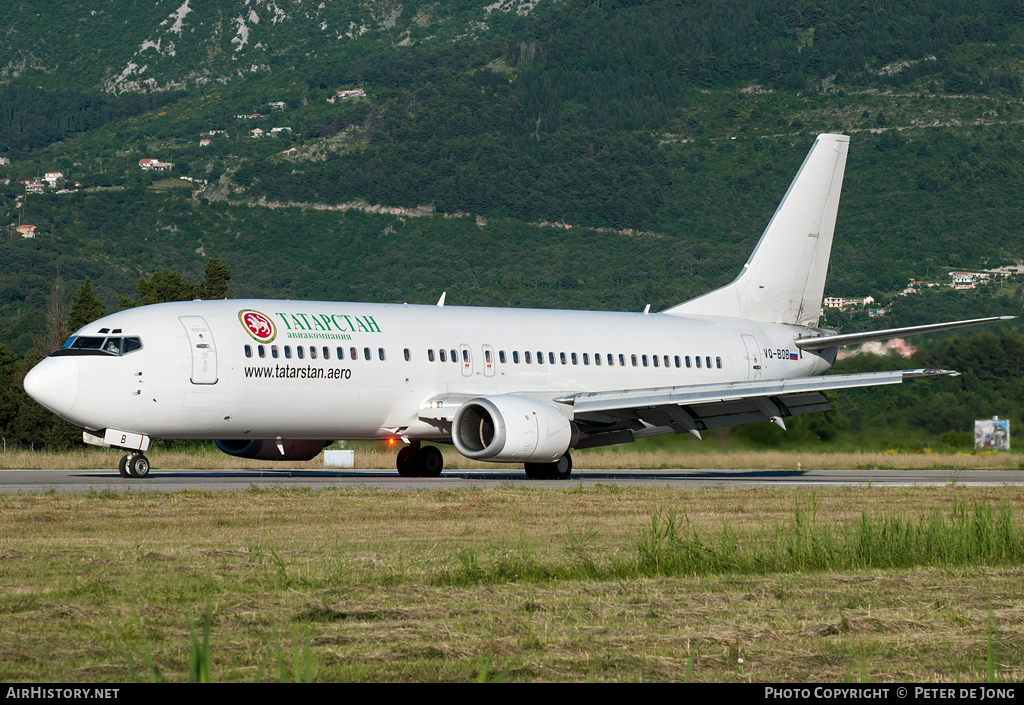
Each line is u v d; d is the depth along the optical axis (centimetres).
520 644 2725
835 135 11094
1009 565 4206
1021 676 2512
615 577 3775
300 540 4578
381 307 8881
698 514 5741
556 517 5525
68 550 4184
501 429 8138
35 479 7844
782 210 10994
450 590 3469
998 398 16138
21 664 2500
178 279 18262
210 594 3322
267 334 8025
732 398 8812
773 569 4022
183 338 7731
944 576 3919
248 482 7681
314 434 8431
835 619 3075
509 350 9131
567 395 8762
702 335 10369
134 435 7806
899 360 17450
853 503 6481
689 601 3328
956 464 12675
